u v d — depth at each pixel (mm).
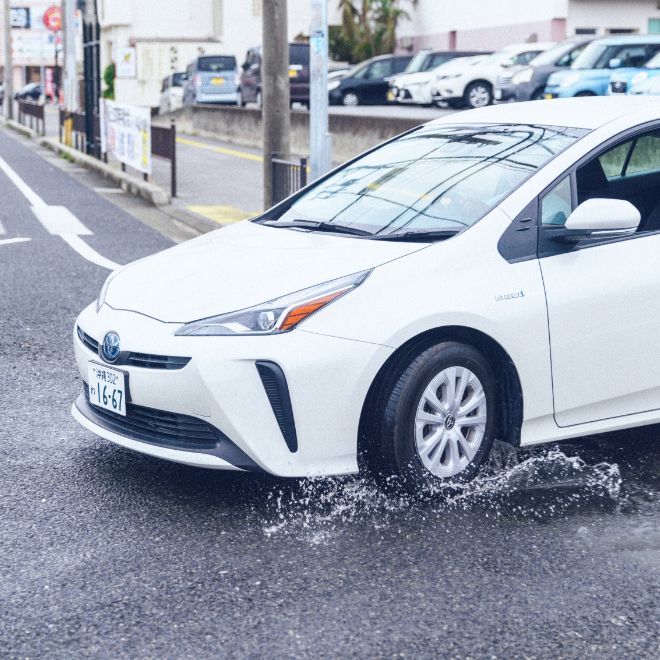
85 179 24578
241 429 4941
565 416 5691
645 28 45438
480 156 6090
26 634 4098
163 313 5238
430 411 5309
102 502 5430
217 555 4812
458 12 53125
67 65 36344
